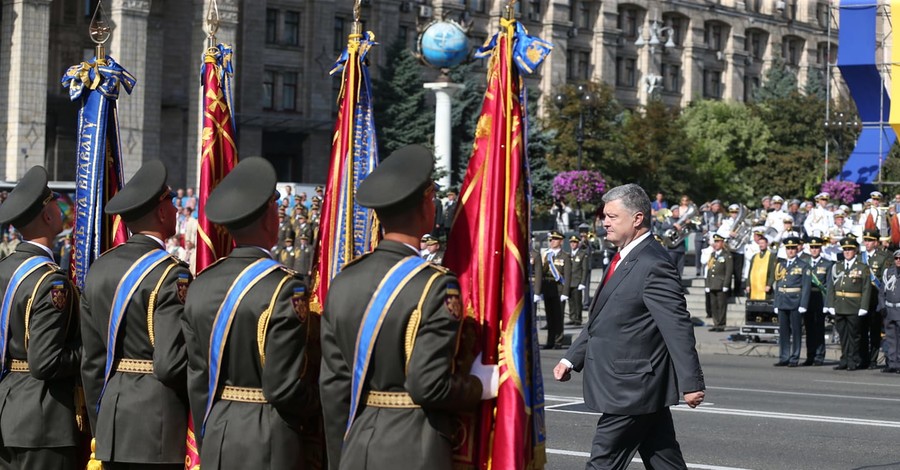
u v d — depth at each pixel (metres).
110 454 8.94
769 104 103.06
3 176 70.19
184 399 9.03
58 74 76.62
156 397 8.93
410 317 7.06
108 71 10.91
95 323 9.12
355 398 7.23
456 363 7.44
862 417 18.70
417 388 6.93
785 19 128.50
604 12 110.62
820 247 28.56
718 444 15.90
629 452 9.79
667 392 9.68
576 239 38.62
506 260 7.83
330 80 91.81
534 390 7.86
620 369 9.64
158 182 9.20
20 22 69.62
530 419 7.78
